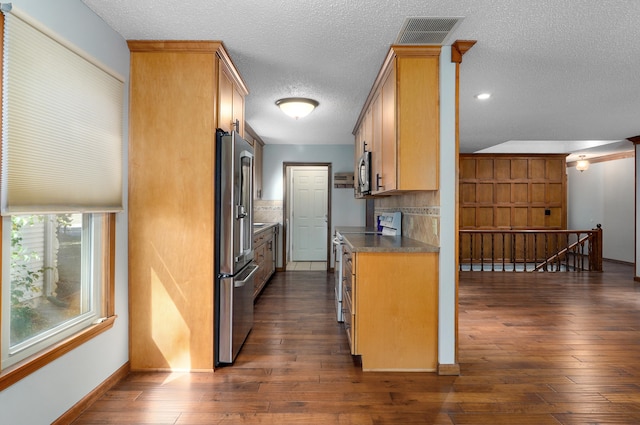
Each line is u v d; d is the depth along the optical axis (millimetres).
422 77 2633
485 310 4238
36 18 1748
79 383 2088
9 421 1616
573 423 2035
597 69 3045
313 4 2104
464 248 8164
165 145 2627
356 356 2932
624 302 4613
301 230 8000
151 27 2379
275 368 2701
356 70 3107
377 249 2635
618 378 2578
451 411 2146
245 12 2189
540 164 8211
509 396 2324
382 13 2195
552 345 3186
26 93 1685
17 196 1638
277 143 6656
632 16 2213
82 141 2082
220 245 2703
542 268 8023
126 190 2600
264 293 5066
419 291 2662
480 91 3615
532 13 2184
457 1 2068
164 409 2137
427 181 2631
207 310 2641
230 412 2113
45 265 1943
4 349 1619
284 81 3379
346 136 5945
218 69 2695
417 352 2664
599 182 8773
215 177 2688
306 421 2033
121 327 2535
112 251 2418
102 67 2250
